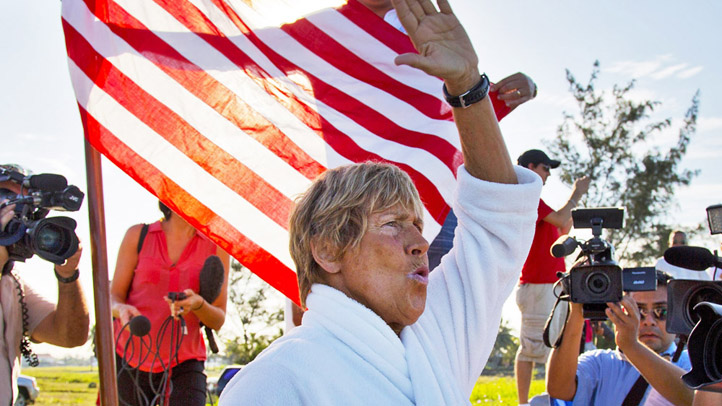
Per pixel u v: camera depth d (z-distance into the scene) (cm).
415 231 215
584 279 359
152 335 456
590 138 2269
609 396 409
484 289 244
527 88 371
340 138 356
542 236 640
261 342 1794
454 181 361
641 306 413
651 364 348
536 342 638
